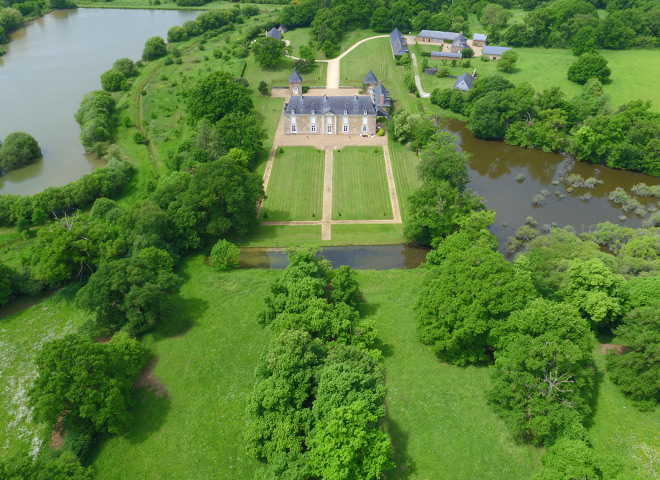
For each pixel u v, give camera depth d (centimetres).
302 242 11925
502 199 13925
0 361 8669
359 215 12812
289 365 6912
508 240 12094
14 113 18575
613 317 8181
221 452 7050
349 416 5862
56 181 14475
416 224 11250
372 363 7338
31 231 12256
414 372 8206
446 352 8500
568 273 8638
